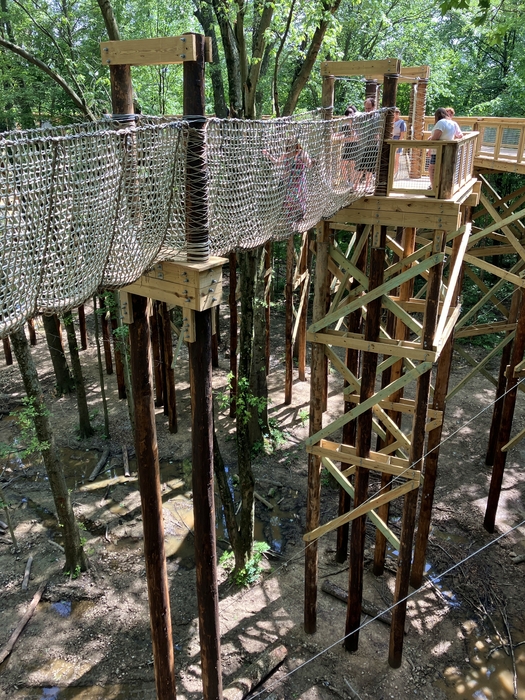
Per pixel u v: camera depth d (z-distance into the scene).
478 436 12.80
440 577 8.90
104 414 12.52
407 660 7.54
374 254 6.43
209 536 5.48
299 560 9.27
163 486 11.16
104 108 11.30
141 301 4.81
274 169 4.73
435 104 21.53
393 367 8.03
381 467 6.85
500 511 10.35
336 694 7.09
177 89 17.25
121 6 14.84
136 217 3.62
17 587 8.61
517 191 11.14
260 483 11.20
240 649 7.65
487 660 7.54
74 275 3.21
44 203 2.88
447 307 6.72
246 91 8.00
